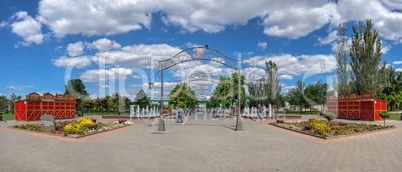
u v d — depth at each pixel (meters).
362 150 12.94
